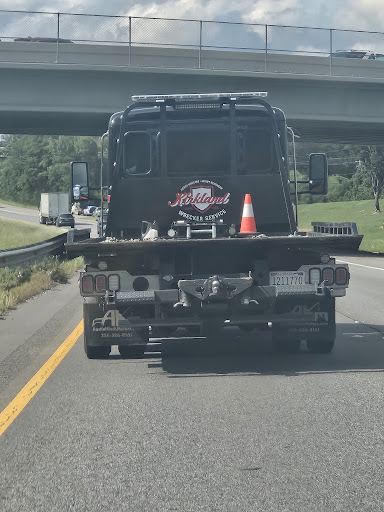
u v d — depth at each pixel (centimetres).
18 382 884
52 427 681
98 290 957
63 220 9181
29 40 3688
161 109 1112
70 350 1112
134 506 482
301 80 3809
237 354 1076
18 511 479
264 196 1113
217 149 1112
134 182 1112
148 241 937
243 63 3819
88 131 4753
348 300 1767
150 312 981
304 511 466
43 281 2255
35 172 18375
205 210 1112
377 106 3953
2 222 7538
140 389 839
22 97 3694
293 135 1135
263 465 560
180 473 545
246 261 980
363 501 482
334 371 929
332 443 616
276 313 998
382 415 707
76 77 3706
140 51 3728
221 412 726
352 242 940
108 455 593
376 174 11069
